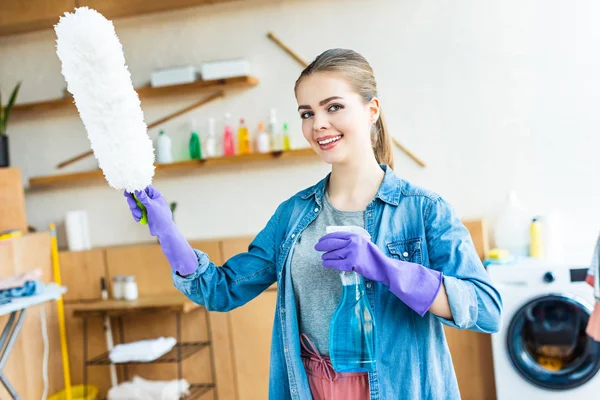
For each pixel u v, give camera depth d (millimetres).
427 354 1104
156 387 3133
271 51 3273
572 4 2930
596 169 2959
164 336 3330
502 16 3010
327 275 1153
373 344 1092
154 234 1112
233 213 3408
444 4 3066
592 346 2594
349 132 1118
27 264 3193
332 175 1230
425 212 1135
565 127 2982
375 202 1169
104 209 3598
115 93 859
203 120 3393
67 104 3473
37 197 3680
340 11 3180
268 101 3295
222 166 3400
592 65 2932
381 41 3145
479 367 2908
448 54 3080
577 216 2994
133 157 899
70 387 3318
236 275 1294
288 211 1295
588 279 1768
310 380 1169
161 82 3281
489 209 3084
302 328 1189
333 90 1097
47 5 3309
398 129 3156
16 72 3662
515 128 3035
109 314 3074
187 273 1194
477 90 3062
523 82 3012
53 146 3650
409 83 3129
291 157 3254
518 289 2639
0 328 2926
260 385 3215
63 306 3430
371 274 999
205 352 3291
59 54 852
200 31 3355
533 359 2717
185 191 3463
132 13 3383
